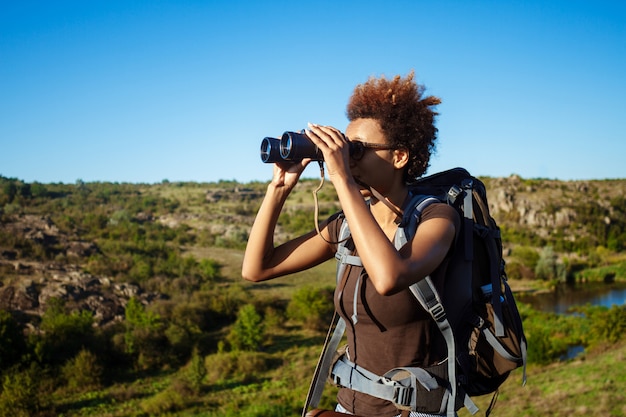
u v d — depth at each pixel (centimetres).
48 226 9019
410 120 161
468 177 176
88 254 7519
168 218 13275
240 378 3372
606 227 12269
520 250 8850
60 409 2967
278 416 2633
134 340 3747
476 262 169
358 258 160
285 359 3738
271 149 165
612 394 2034
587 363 2833
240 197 16650
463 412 1934
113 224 11025
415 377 149
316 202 169
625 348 3191
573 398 2042
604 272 8175
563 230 12062
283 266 190
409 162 167
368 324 158
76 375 3300
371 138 162
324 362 173
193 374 3406
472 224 164
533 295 6725
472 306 169
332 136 153
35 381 3216
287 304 5275
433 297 147
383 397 152
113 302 5341
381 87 166
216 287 6031
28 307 5069
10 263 6212
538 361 3086
